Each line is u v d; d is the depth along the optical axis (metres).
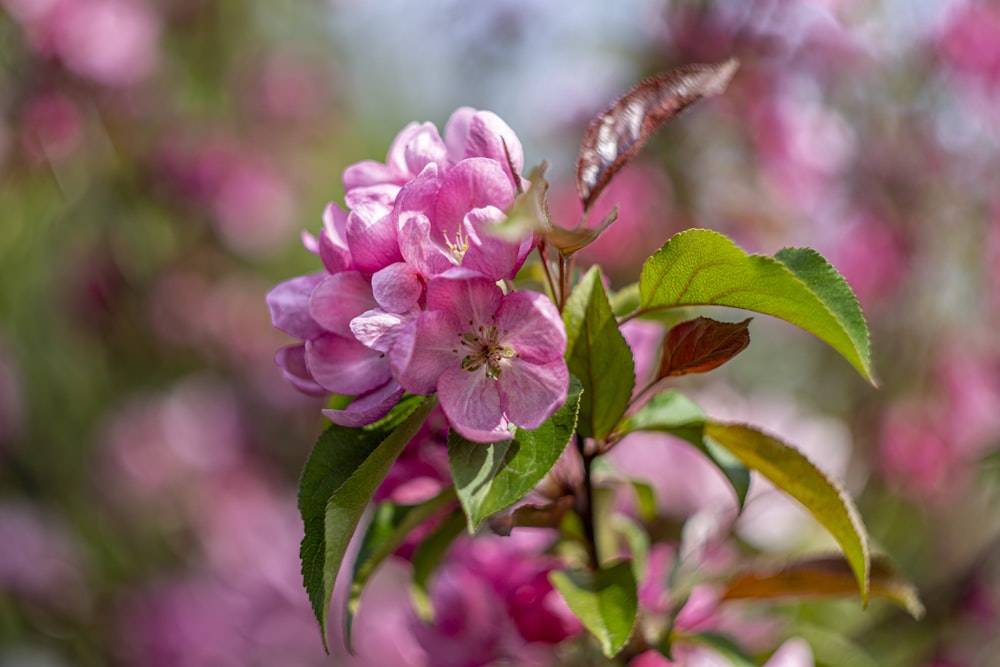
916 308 4.42
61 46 5.00
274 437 5.90
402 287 1.48
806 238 4.45
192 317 5.64
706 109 4.32
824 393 4.48
